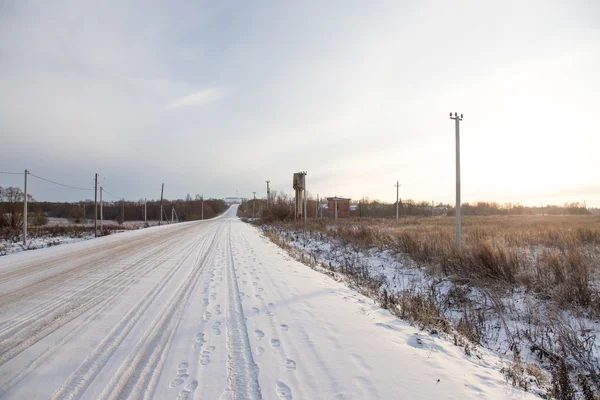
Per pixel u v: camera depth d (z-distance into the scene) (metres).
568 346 4.29
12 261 10.44
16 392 2.62
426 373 2.97
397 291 8.03
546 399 2.80
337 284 7.01
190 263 9.74
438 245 11.20
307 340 3.71
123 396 2.56
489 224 25.09
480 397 2.61
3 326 4.23
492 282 7.49
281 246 15.02
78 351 3.43
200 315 4.66
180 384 2.74
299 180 37.25
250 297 5.69
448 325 4.70
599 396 3.24
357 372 2.94
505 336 5.05
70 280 7.21
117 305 5.20
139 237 20.88
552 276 7.18
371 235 15.78
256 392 2.60
